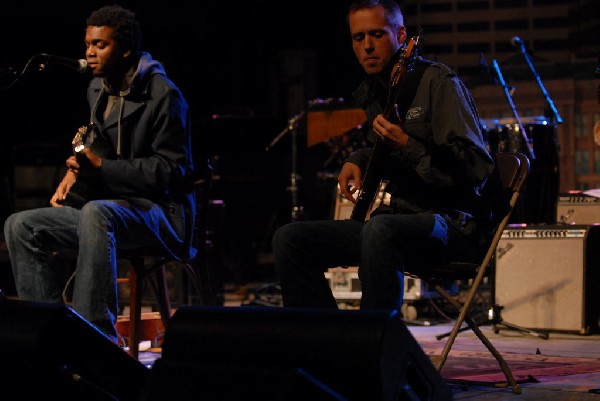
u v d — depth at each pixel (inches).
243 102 510.0
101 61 155.6
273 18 507.8
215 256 278.7
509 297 239.3
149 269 161.2
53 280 155.5
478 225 138.6
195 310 92.3
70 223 154.3
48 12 451.2
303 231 132.8
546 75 385.7
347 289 276.5
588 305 229.6
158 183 153.8
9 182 411.8
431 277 139.9
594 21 454.0
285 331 85.5
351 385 81.5
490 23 487.8
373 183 137.7
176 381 87.1
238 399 82.5
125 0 466.9
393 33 135.9
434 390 89.0
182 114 158.6
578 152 381.7
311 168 408.5
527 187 266.8
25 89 452.4
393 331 82.4
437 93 131.6
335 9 510.0
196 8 481.4
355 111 333.4
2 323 98.7
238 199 398.3
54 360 97.9
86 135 163.0
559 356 185.0
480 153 126.8
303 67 498.6
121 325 204.4
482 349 198.2
